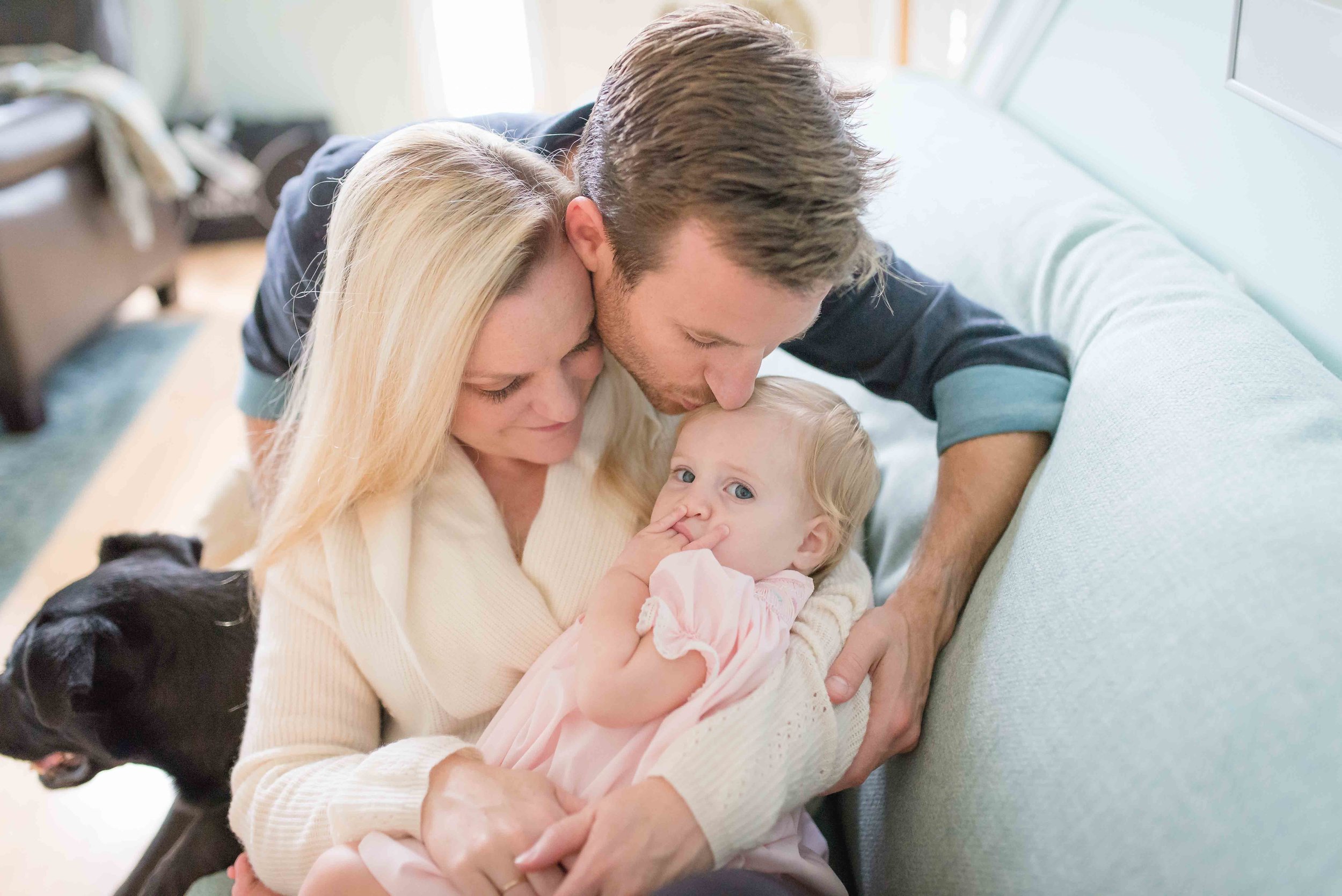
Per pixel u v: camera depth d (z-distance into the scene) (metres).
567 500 1.01
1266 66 1.00
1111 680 0.71
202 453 2.62
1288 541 0.67
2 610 2.03
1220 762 0.61
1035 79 1.61
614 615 0.88
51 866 1.57
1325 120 0.90
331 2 4.05
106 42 3.36
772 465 0.96
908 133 1.63
